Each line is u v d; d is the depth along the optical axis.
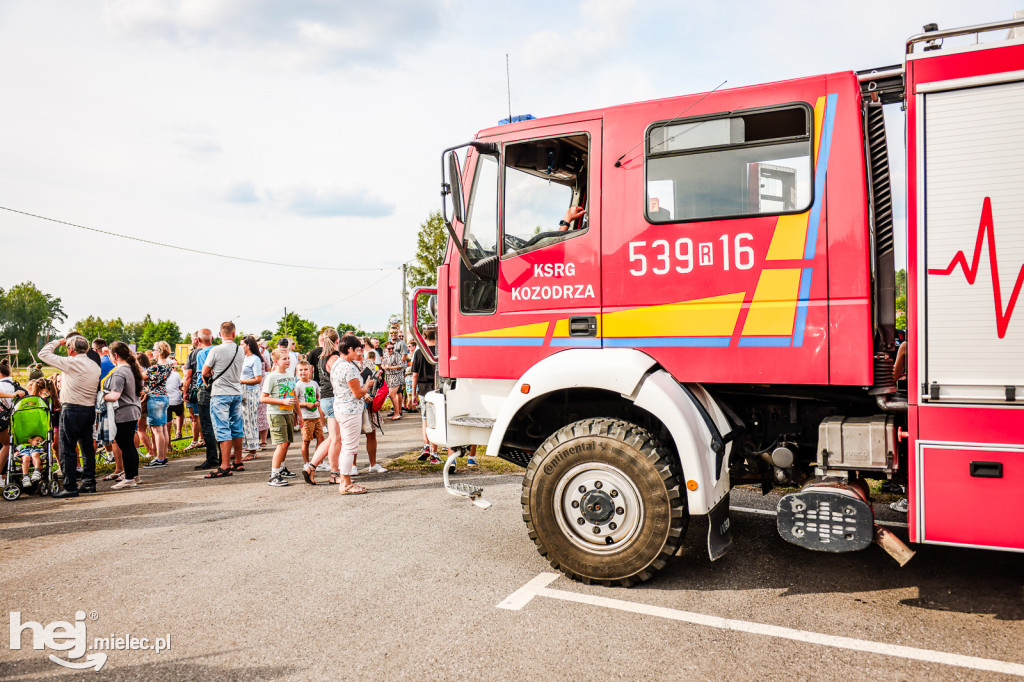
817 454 3.92
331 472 7.98
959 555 4.61
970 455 3.31
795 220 3.79
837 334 3.70
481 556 4.74
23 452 7.29
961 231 3.34
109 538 5.48
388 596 4.01
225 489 7.48
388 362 15.09
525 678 2.99
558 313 4.37
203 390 9.05
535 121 4.50
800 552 4.72
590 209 4.29
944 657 3.12
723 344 3.93
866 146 3.81
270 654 3.29
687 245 4.02
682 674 2.99
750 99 3.92
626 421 4.23
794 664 3.07
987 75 3.30
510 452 4.89
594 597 3.93
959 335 3.34
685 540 5.04
